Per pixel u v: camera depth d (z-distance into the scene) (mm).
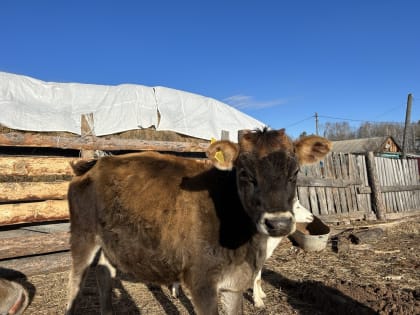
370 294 4906
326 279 5793
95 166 4164
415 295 5066
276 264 6691
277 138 3039
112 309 4309
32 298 5074
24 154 8578
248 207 2926
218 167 3096
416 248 7949
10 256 5734
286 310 4699
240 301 3551
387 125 75938
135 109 9555
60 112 8414
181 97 10477
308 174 10383
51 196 6285
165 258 3365
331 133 90438
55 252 6496
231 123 11422
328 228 7945
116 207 3713
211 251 3193
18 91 7941
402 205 13547
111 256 3895
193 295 3236
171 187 3527
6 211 5797
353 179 11523
